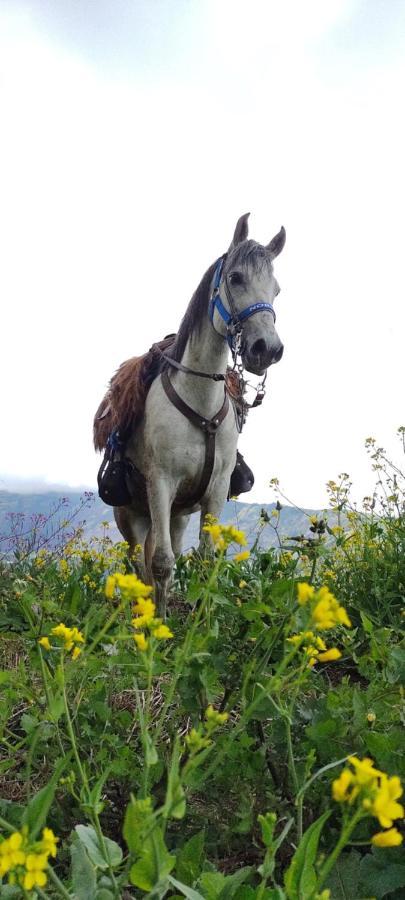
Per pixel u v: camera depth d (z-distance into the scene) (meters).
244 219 5.00
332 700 1.96
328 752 1.81
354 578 4.17
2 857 0.88
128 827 1.05
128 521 6.20
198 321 4.73
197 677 1.94
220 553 1.44
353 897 1.50
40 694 2.22
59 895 1.35
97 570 4.33
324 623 1.15
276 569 2.77
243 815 1.69
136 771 1.93
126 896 1.50
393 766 1.69
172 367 4.84
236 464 5.58
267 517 3.11
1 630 2.67
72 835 1.52
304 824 1.78
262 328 4.41
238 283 4.54
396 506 5.05
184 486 4.88
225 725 2.18
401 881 1.50
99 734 2.12
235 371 5.06
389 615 3.81
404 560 4.27
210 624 2.04
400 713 1.91
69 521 6.53
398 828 1.66
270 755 1.92
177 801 1.06
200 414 4.70
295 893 1.09
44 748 2.01
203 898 1.15
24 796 2.22
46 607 2.21
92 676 2.31
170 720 2.20
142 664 1.91
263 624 2.01
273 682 1.32
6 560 4.92
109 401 5.61
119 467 5.34
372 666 2.44
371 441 5.17
